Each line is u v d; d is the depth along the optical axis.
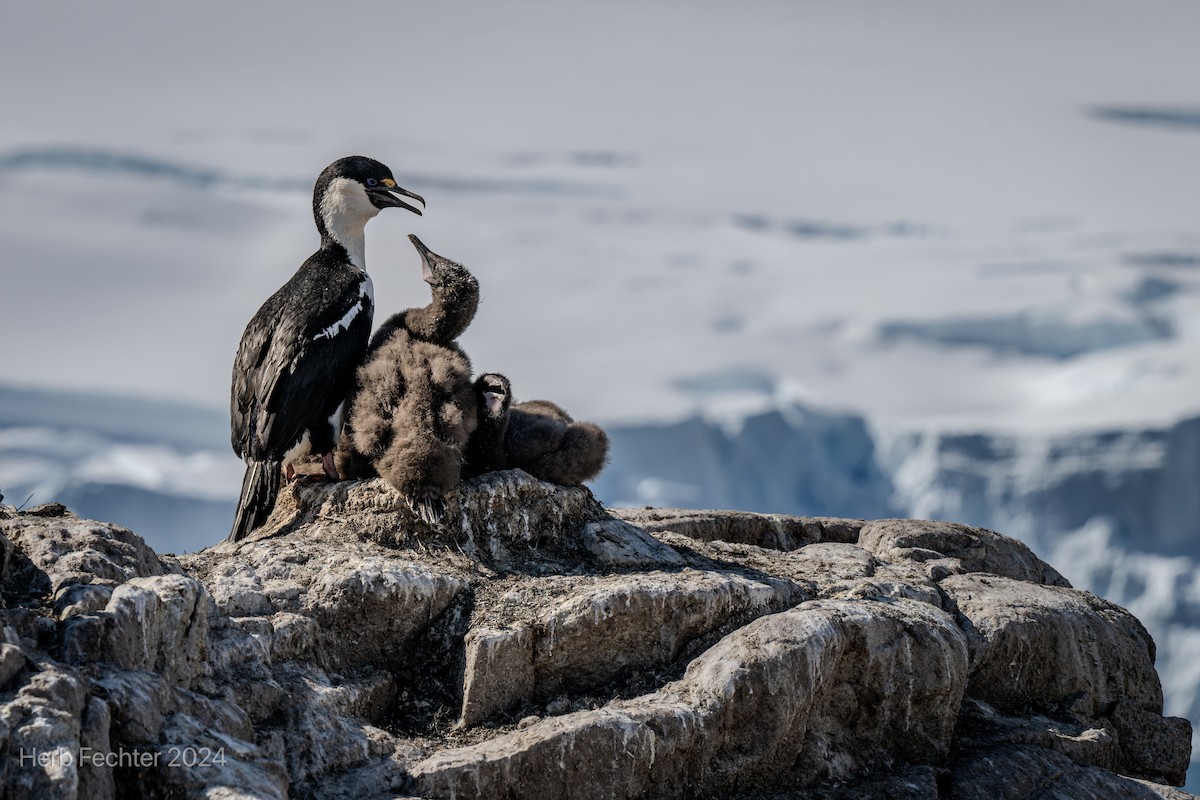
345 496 13.95
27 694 9.28
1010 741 13.55
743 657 12.23
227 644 11.60
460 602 12.91
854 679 12.89
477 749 11.44
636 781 11.63
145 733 9.85
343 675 12.38
